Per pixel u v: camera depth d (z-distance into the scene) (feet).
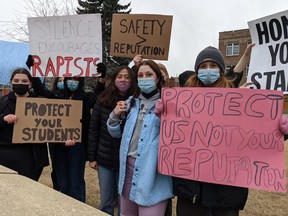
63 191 13.97
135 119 9.44
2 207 6.42
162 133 8.77
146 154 8.82
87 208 6.64
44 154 12.67
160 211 8.80
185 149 8.47
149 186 8.63
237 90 8.10
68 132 12.75
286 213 15.94
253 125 7.93
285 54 10.55
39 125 12.30
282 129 7.65
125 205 9.53
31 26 13.99
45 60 14.02
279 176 7.65
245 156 7.94
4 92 15.99
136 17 13.80
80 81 14.37
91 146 12.07
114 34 14.10
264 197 18.28
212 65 8.75
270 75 10.84
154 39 13.70
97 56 13.82
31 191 7.60
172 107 8.73
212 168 8.15
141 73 9.48
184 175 8.40
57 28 13.92
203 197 8.25
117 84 11.54
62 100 12.67
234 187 8.17
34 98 12.26
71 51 13.92
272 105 7.82
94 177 21.76
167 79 11.82
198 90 8.50
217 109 8.27
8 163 11.96
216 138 8.20
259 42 11.21
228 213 8.46
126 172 9.45
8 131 12.05
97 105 11.94
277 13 10.64
